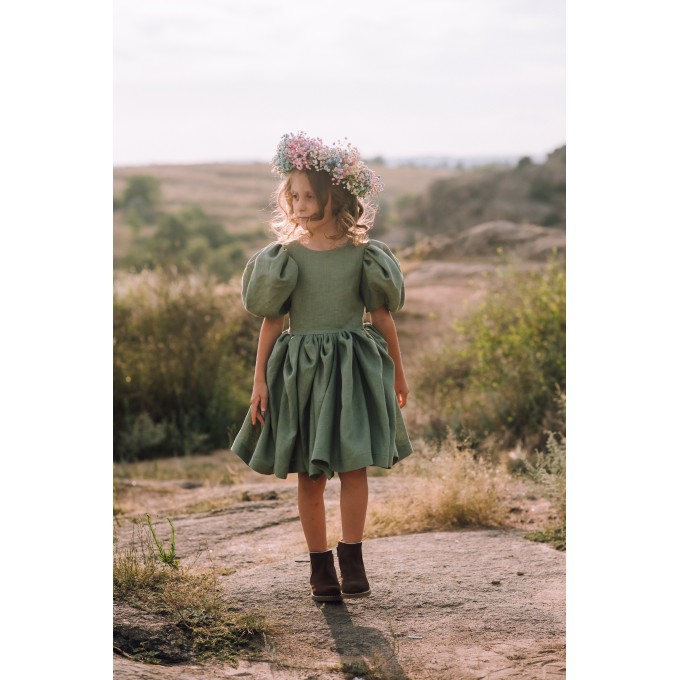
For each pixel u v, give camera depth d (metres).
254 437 3.63
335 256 3.54
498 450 6.66
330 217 3.55
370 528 4.57
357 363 3.49
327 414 3.39
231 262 33.34
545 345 7.23
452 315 10.67
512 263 9.39
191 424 8.78
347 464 3.36
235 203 49.28
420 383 8.52
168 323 9.31
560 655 3.06
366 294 3.60
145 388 8.85
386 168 70.62
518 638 3.20
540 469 5.16
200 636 3.14
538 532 4.48
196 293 9.63
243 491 5.85
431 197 26.58
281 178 3.67
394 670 2.96
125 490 6.23
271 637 3.20
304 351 3.48
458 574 3.84
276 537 4.62
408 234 26.19
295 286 3.54
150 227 42.62
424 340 10.88
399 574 3.83
